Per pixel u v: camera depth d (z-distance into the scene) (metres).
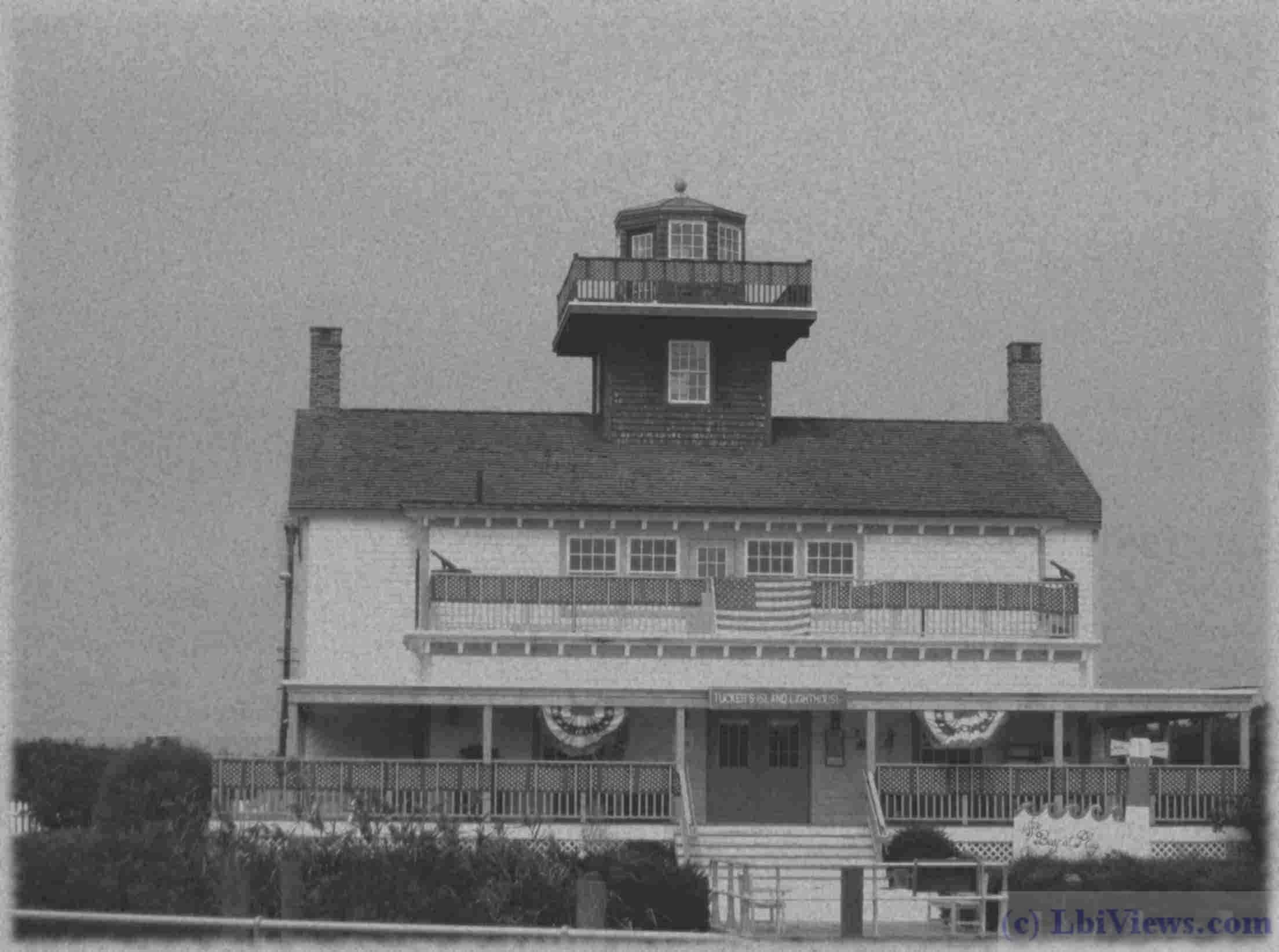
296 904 50.16
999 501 82.12
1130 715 78.94
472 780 70.94
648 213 86.38
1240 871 61.00
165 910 52.78
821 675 77.12
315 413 84.94
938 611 78.06
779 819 77.31
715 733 77.69
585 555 80.38
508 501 79.62
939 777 73.25
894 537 81.44
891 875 68.69
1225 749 89.38
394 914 53.53
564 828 71.00
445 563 77.38
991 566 81.81
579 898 46.41
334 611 79.56
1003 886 61.81
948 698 74.31
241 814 69.06
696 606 77.44
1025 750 79.31
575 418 86.31
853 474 83.31
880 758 78.31
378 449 82.75
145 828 57.38
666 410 84.56
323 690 72.62
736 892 69.75
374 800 63.66
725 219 86.62
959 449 86.00
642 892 58.38
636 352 84.75
